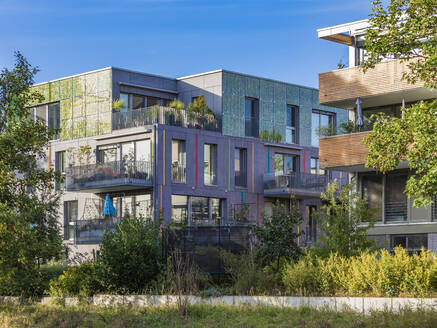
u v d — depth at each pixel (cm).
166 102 4162
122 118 3875
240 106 4125
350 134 2539
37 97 2884
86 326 1977
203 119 3953
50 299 2550
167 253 2509
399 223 2580
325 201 4469
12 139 2722
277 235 2417
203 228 2525
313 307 1880
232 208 3991
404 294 1830
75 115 4100
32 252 2523
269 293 2136
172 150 3803
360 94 2545
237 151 4109
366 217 2297
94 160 3981
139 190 3772
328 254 2236
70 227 4116
